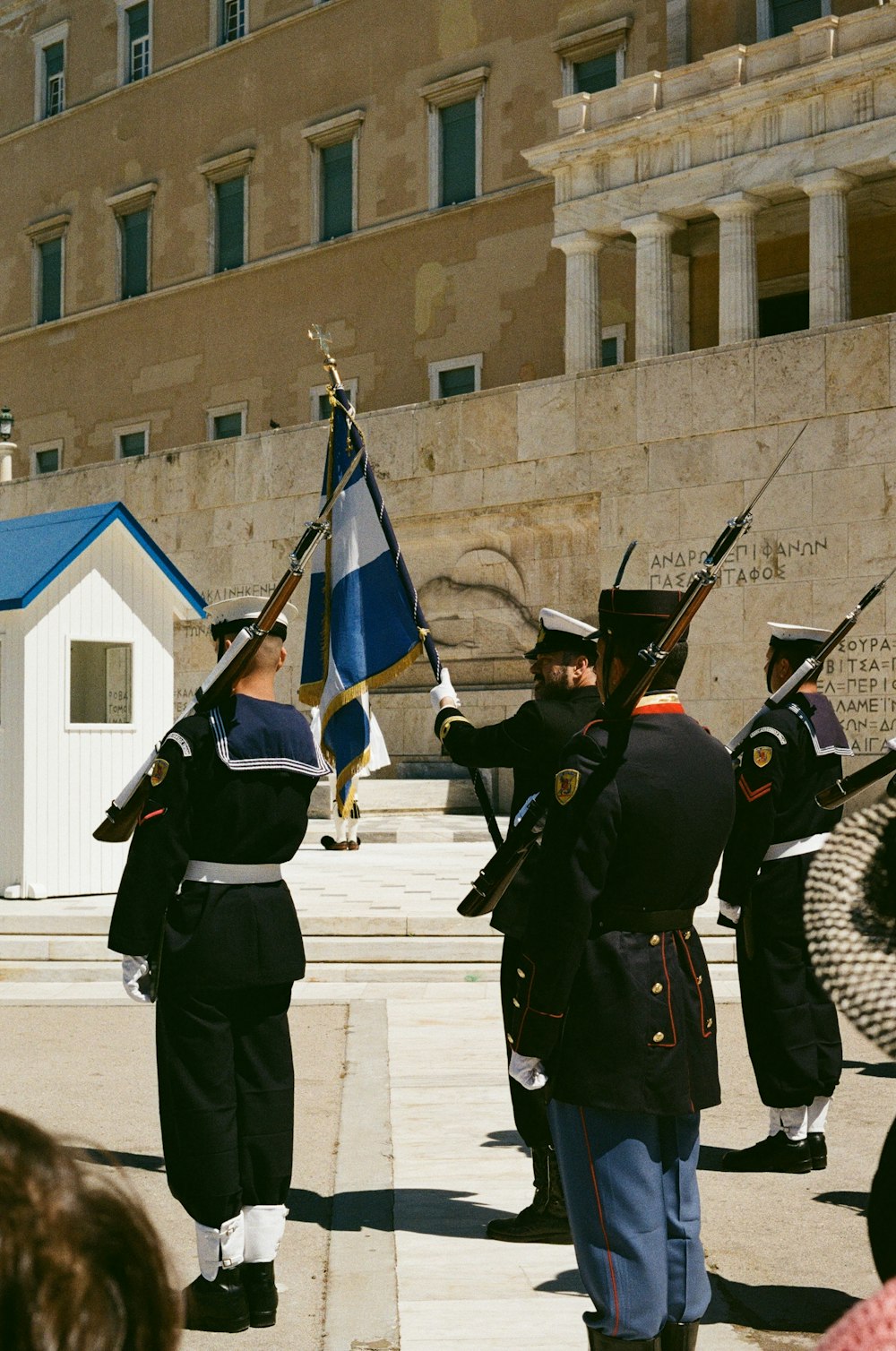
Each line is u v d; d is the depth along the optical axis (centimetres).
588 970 332
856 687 1917
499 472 2348
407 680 2616
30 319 4225
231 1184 416
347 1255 463
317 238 3562
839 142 2280
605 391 2211
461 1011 888
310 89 3578
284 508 2561
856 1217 510
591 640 467
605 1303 323
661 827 329
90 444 4041
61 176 4134
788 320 2973
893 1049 137
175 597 1202
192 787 432
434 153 3353
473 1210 511
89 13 4078
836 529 1955
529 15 3194
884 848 151
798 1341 398
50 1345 88
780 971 562
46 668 1132
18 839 1131
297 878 1378
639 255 2550
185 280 3822
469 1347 389
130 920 423
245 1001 434
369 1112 643
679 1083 328
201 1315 411
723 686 2042
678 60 2838
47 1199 92
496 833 496
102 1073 722
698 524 2098
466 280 3284
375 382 3441
